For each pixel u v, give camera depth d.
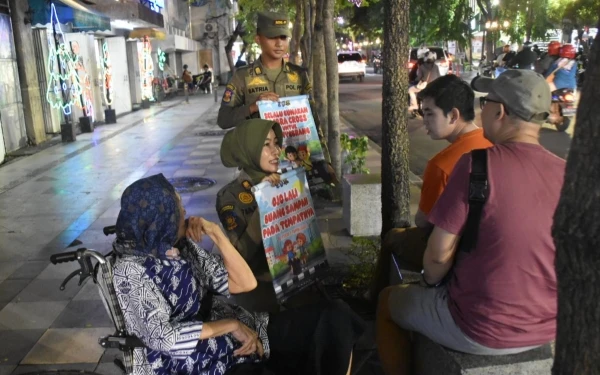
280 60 4.29
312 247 3.51
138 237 2.30
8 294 4.62
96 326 4.04
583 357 1.37
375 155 10.77
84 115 14.90
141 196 2.29
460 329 2.37
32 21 12.09
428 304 2.52
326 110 6.98
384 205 4.08
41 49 12.83
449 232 2.26
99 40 18.16
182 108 22.48
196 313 2.49
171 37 29.86
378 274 3.88
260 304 3.64
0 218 6.93
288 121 4.03
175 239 2.40
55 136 13.64
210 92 32.25
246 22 20.81
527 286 2.20
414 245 3.54
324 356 2.65
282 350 2.68
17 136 11.83
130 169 9.80
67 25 14.44
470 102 3.10
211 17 39.56
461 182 2.23
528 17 18.72
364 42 57.56
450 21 12.36
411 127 14.22
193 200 7.52
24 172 9.70
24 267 5.24
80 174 9.45
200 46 40.12
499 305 2.24
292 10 17.47
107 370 3.46
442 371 2.53
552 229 1.44
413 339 2.95
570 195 1.36
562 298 1.41
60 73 13.13
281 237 3.34
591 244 1.32
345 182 5.85
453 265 2.43
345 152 7.52
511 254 2.18
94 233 6.26
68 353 3.67
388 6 3.75
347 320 2.68
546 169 2.21
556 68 11.09
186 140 13.26
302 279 3.45
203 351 2.44
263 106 3.91
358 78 37.91
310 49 8.48
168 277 2.35
